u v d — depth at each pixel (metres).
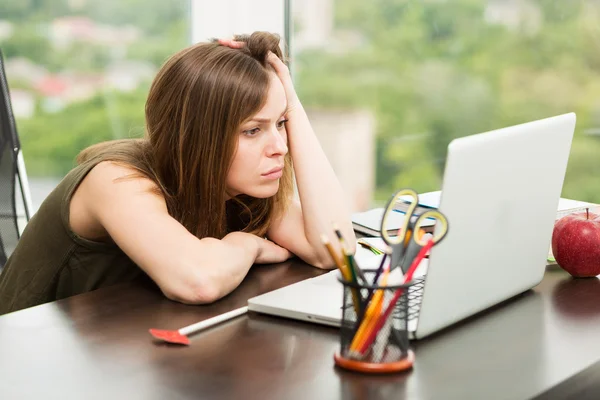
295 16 3.26
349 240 1.81
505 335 1.32
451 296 1.30
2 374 1.17
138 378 1.15
